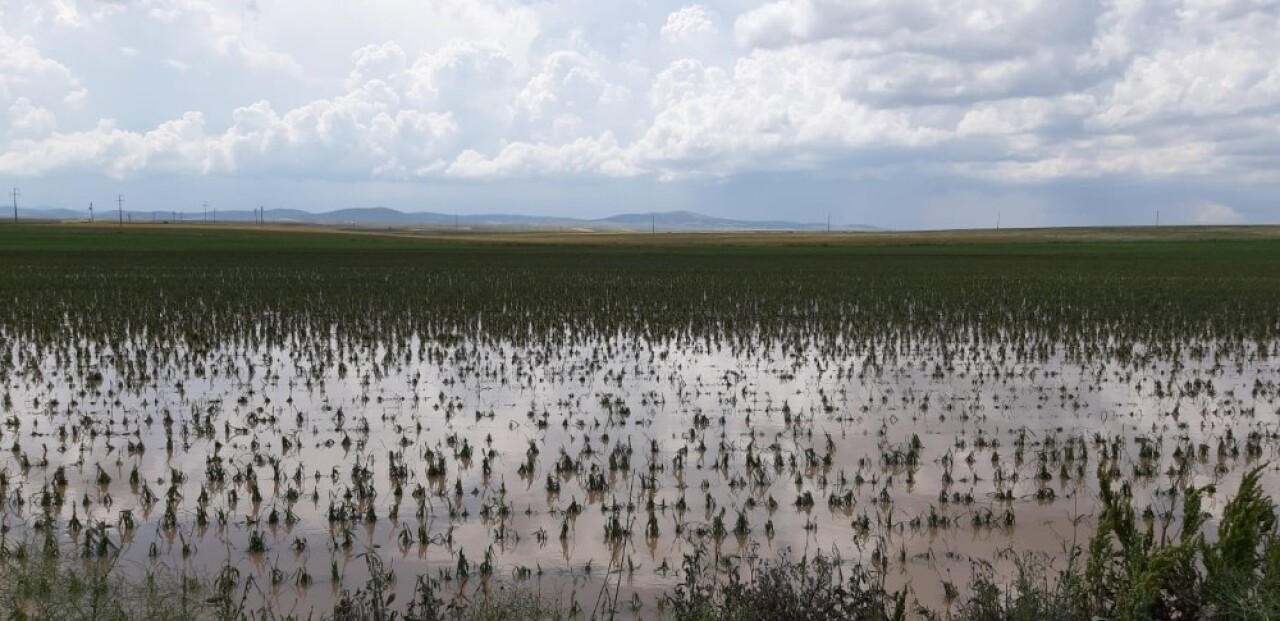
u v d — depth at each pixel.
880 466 12.55
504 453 13.21
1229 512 7.23
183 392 17.48
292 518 10.14
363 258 75.12
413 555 9.29
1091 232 180.75
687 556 8.29
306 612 7.98
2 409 15.89
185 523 10.09
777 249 105.38
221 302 33.50
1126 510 7.66
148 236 114.44
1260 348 22.72
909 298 36.91
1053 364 21.28
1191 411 16.22
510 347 23.67
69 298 34.41
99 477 11.48
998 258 81.69
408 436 14.22
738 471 12.28
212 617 7.73
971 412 16.03
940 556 9.35
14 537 9.64
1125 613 6.73
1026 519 10.42
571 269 59.88
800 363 21.42
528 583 8.61
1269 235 157.50
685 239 155.50
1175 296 38.09
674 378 19.30
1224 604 6.73
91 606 7.57
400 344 23.36
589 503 10.95
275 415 15.55
